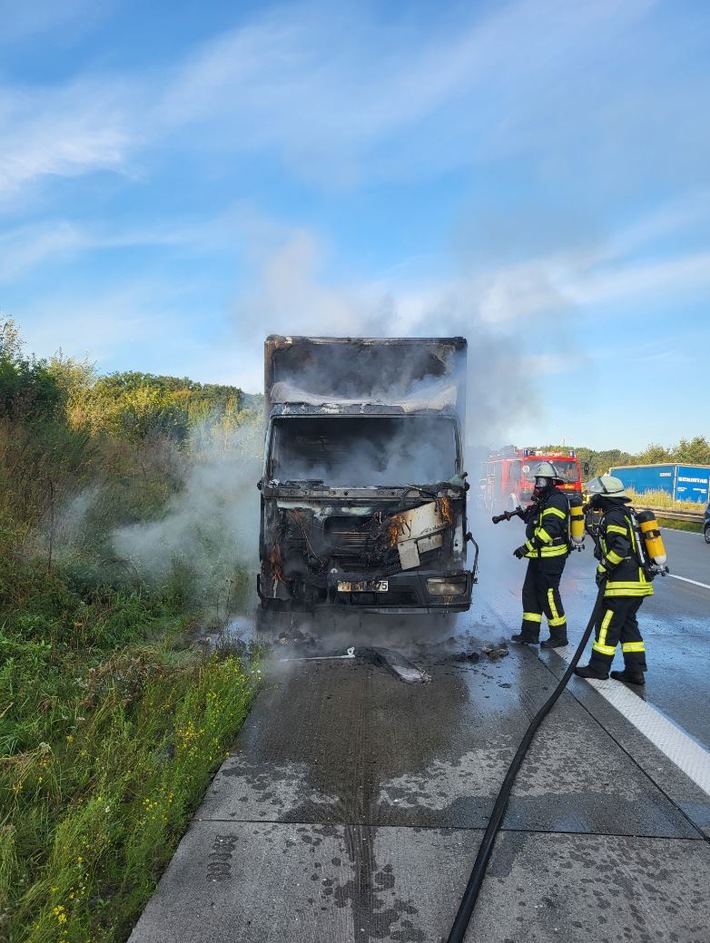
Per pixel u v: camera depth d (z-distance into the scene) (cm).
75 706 384
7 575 519
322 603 600
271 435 652
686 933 249
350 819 321
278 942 240
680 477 2964
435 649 618
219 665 480
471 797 344
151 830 279
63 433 902
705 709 482
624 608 532
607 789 356
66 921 232
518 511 673
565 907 262
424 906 260
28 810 296
